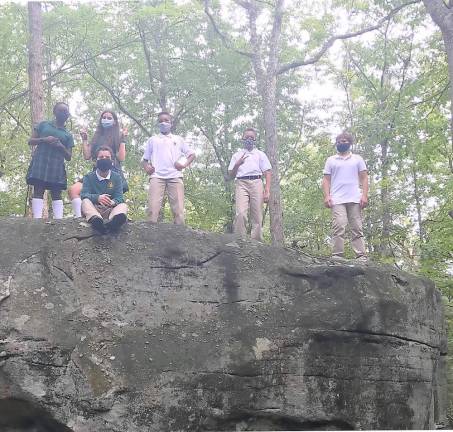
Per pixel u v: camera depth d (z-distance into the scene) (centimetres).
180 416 567
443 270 1392
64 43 1644
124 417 548
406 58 1648
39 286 574
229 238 664
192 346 591
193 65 1736
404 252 1742
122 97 1798
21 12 1548
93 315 575
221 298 624
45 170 699
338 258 728
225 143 1789
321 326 638
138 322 588
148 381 564
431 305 764
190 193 1700
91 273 596
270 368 609
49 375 541
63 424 534
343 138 777
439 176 1558
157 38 1734
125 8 1627
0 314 551
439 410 768
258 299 634
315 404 620
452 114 927
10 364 536
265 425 606
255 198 774
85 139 736
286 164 1827
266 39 1748
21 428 553
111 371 556
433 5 935
